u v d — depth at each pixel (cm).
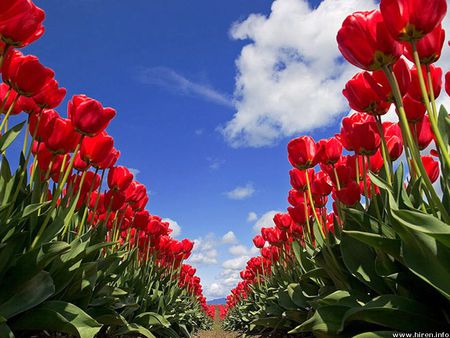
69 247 228
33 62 244
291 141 325
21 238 222
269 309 495
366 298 230
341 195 280
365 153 262
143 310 466
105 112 264
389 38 195
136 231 512
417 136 240
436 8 177
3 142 238
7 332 194
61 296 269
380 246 194
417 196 227
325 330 215
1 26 220
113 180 370
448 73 231
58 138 269
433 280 164
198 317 1510
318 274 312
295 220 424
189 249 830
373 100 232
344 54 211
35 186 267
